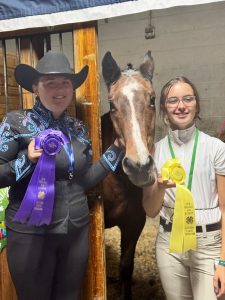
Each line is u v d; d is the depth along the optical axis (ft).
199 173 4.26
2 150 3.99
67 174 4.17
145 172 4.52
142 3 4.42
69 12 4.75
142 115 4.72
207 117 14.61
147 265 8.83
